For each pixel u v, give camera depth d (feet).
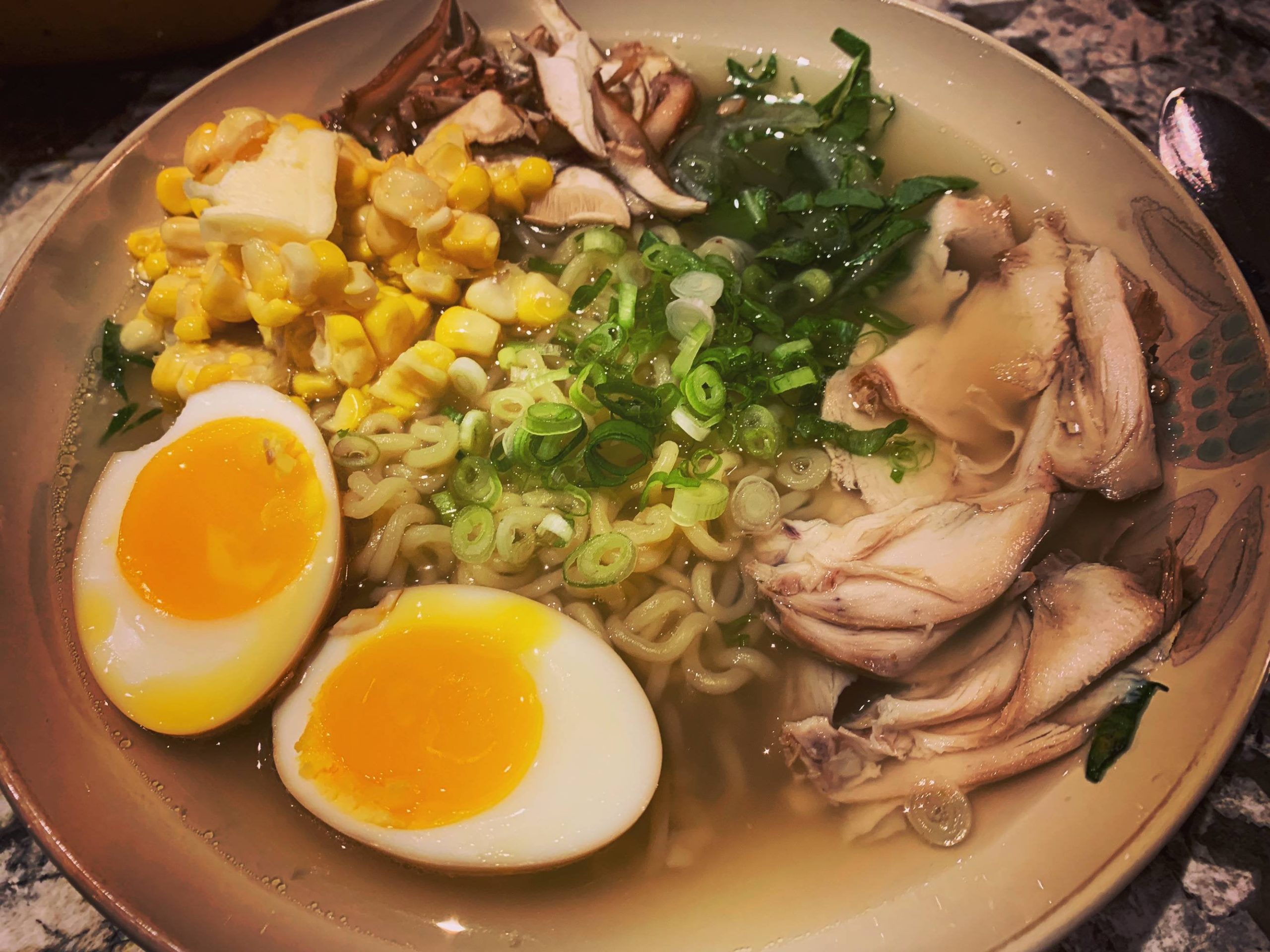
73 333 0.56
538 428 0.53
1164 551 0.47
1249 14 0.75
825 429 0.55
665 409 0.55
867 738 0.47
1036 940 0.39
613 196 0.62
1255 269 0.56
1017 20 0.75
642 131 0.64
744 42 0.69
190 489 0.51
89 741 0.45
